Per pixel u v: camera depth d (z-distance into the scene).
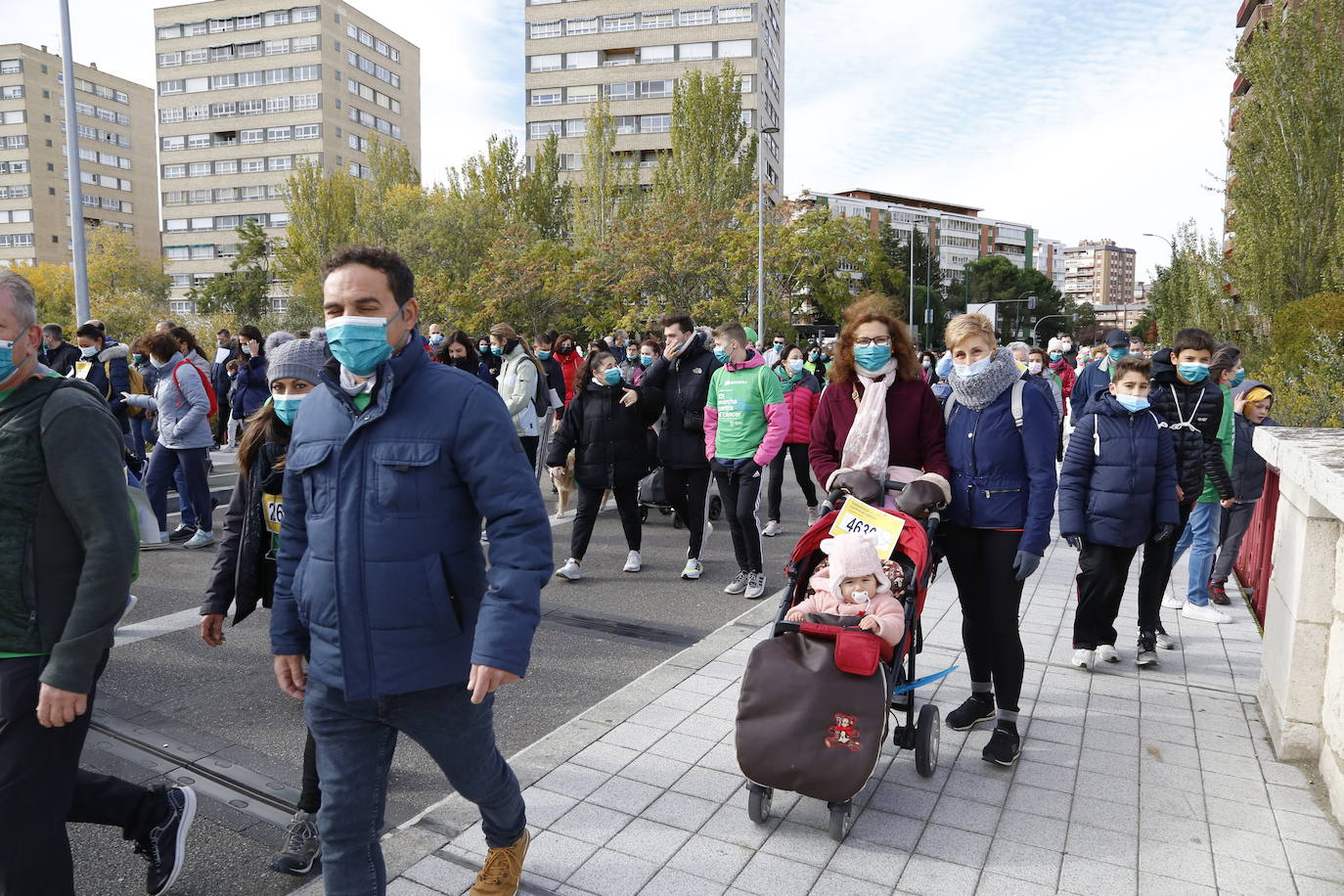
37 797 2.30
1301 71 19.23
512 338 9.27
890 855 3.19
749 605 6.76
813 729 3.15
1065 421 16.30
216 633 3.21
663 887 2.97
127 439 9.45
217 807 3.63
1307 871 3.11
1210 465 5.66
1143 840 3.30
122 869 3.21
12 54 99.69
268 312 56.50
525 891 2.93
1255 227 19.97
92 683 2.30
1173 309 25.38
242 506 3.24
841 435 4.33
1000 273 99.81
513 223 40.88
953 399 4.05
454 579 2.30
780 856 3.18
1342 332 14.53
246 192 87.56
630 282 34.06
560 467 7.25
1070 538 4.98
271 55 85.38
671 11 70.31
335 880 2.32
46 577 2.30
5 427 2.26
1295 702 3.94
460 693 2.37
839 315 36.88
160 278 71.75
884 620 3.31
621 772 3.81
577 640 5.88
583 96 72.19
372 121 92.19
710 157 47.72
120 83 111.75
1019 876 3.06
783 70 86.12
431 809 3.46
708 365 7.20
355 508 2.23
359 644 2.23
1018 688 3.91
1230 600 6.58
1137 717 4.48
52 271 74.19
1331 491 3.26
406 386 2.29
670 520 10.09
